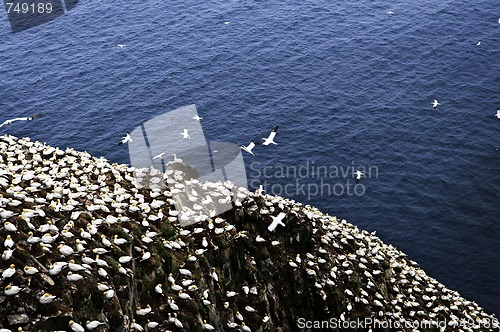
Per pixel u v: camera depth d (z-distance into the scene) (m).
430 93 108.62
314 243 55.50
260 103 106.88
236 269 50.91
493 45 121.00
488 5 134.25
